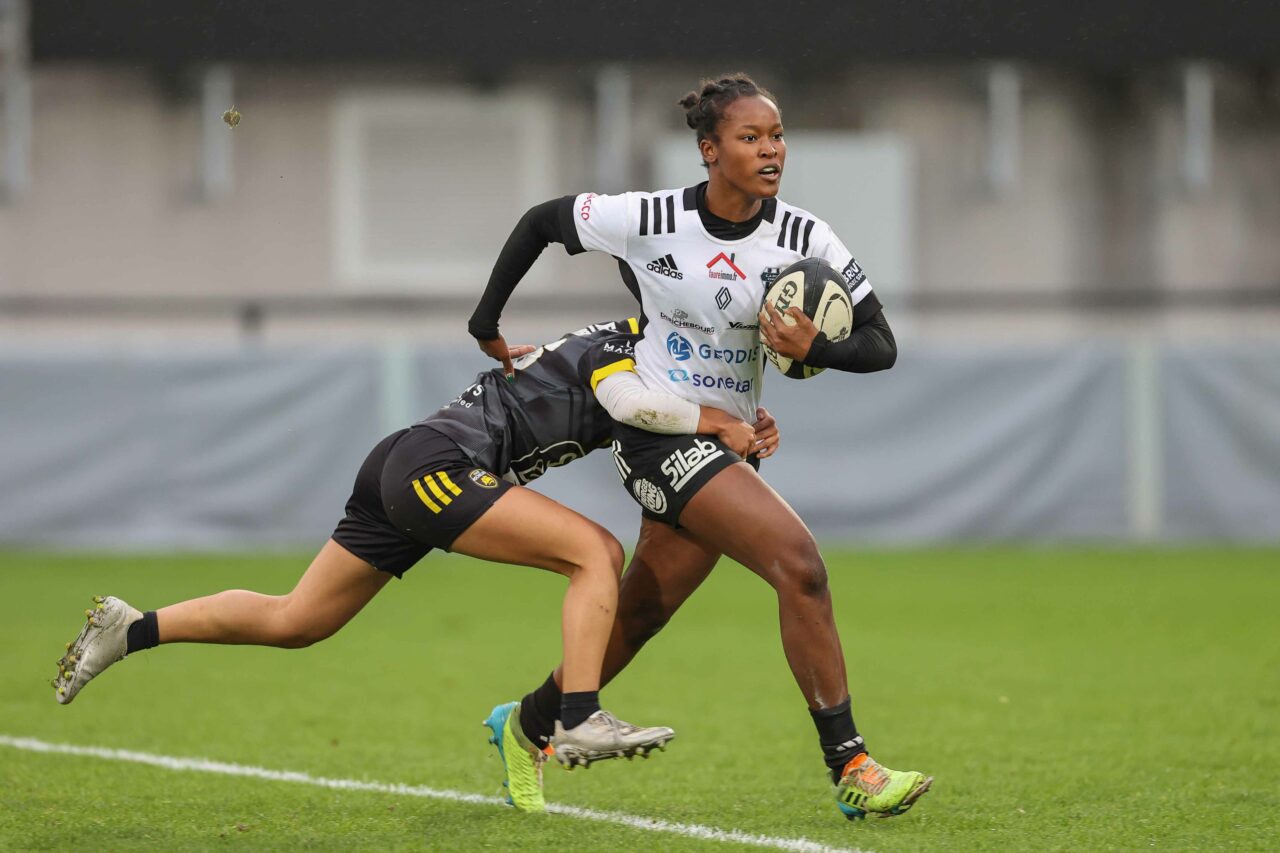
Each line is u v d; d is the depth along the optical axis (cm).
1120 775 2109
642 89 6106
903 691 2817
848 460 5056
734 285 1759
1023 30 5906
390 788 2056
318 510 4981
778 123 1719
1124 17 5981
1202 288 6350
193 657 3247
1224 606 3875
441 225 6147
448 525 1761
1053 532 5100
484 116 6112
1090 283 6334
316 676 3016
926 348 5069
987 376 5084
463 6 5722
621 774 2166
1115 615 3744
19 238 6059
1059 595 4084
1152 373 5106
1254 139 6319
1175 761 2200
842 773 1786
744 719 2591
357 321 5994
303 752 2311
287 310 5972
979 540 5100
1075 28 5922
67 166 6047
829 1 5803
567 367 1859
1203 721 2506
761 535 1733
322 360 4972
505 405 1847
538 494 1789
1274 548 5012
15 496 4916
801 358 1734
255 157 6088
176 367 4947
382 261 6147
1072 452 5100
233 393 4959
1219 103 6297
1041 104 6259
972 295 5528
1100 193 6309
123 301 5566
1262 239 6356
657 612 1870
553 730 1869
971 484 5088
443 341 5916
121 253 6088
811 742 2400
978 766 2184
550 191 6138
